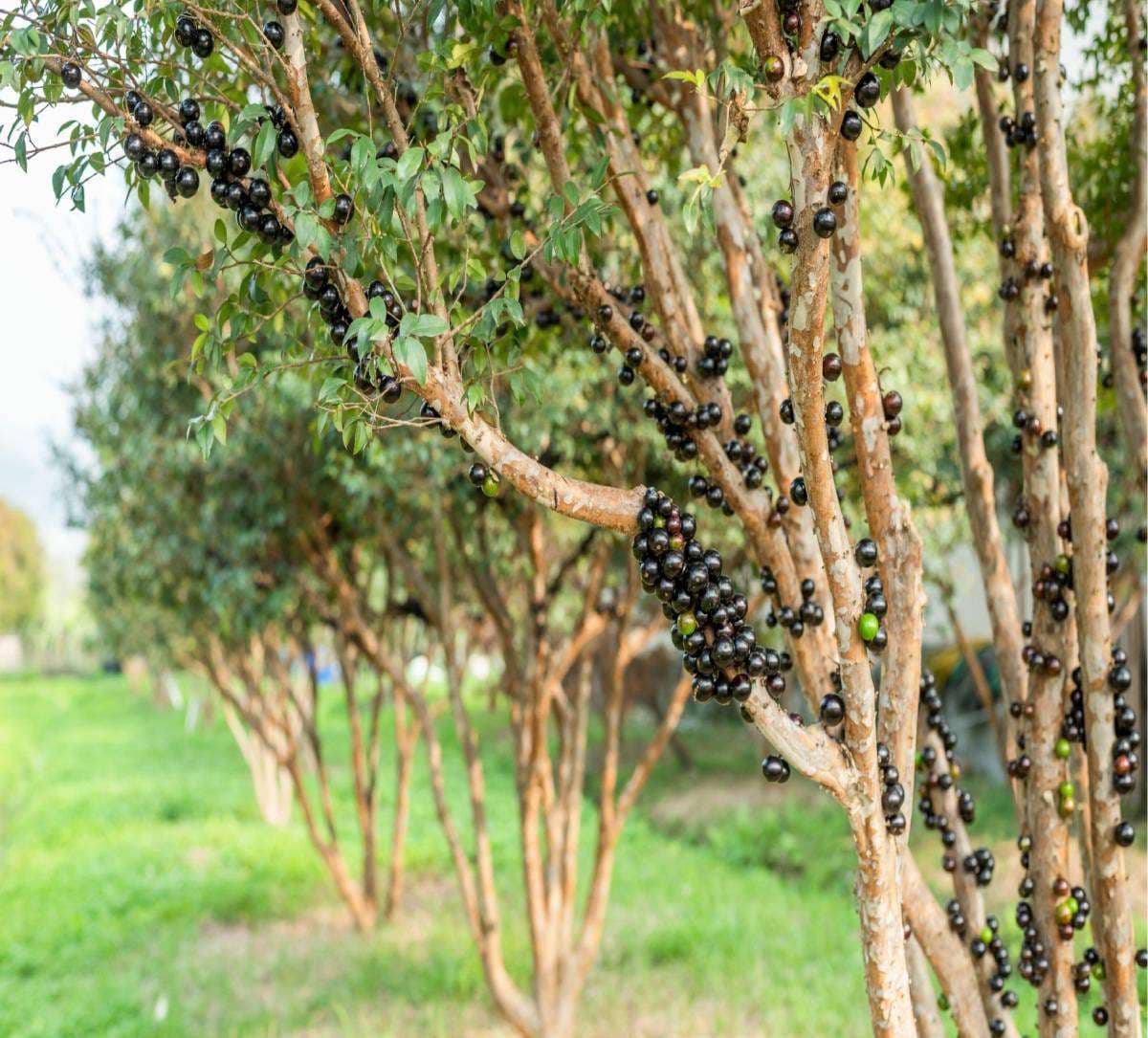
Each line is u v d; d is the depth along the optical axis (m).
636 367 2.52
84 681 45.47
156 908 9.15
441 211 1.79
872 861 2.06
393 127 2.01
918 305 6.46
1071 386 2.45
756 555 2.69
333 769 16.56
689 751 16.22
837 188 1.73
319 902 9.45
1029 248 2.71
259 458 6.41
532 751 6.08
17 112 1.85
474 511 6.07
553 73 2.71
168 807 13.54
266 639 9.37
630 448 5.50
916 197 2.97
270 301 2.38
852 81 1.64
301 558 7.22
